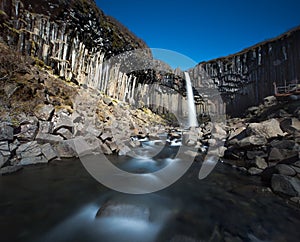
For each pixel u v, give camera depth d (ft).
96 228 10.78
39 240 9.55
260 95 84.69
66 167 22.12
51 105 27.96
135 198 15.02
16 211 12.15
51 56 47.01
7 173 17.75
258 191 16.43
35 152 22.02
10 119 21.84
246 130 31.83
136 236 10.27
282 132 28.37
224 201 14.90
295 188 14.48
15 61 29.35
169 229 10.99
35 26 43.14
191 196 15.89
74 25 51.55
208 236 10.36
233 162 27.43
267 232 10.78
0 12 34.04
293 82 69.82
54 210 12.62
